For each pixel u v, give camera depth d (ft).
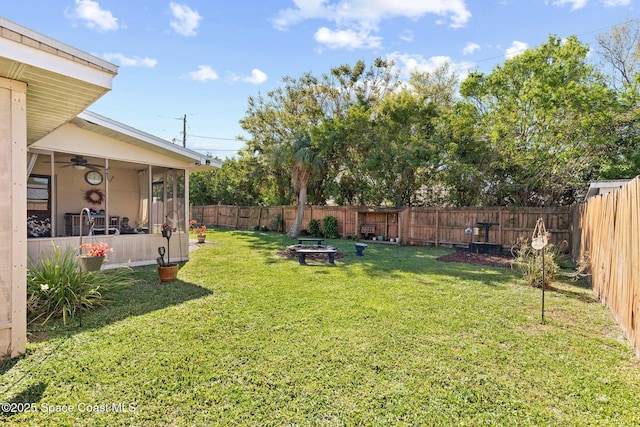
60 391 7.77
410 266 24.30
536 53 33.94
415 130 40.57
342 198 47.96
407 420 6.93
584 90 27.86
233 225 62.18
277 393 7.79
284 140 51.13
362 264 25.00
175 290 16.78
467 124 35.53
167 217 25.32
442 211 37.32
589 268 19.42
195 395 7.68
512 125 33.19
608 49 37.93
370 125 40.96
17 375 8.45
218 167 27.63
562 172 31.09
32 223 18.89
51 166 19.43
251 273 21.15
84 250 18.92
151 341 10.53
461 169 34.53
